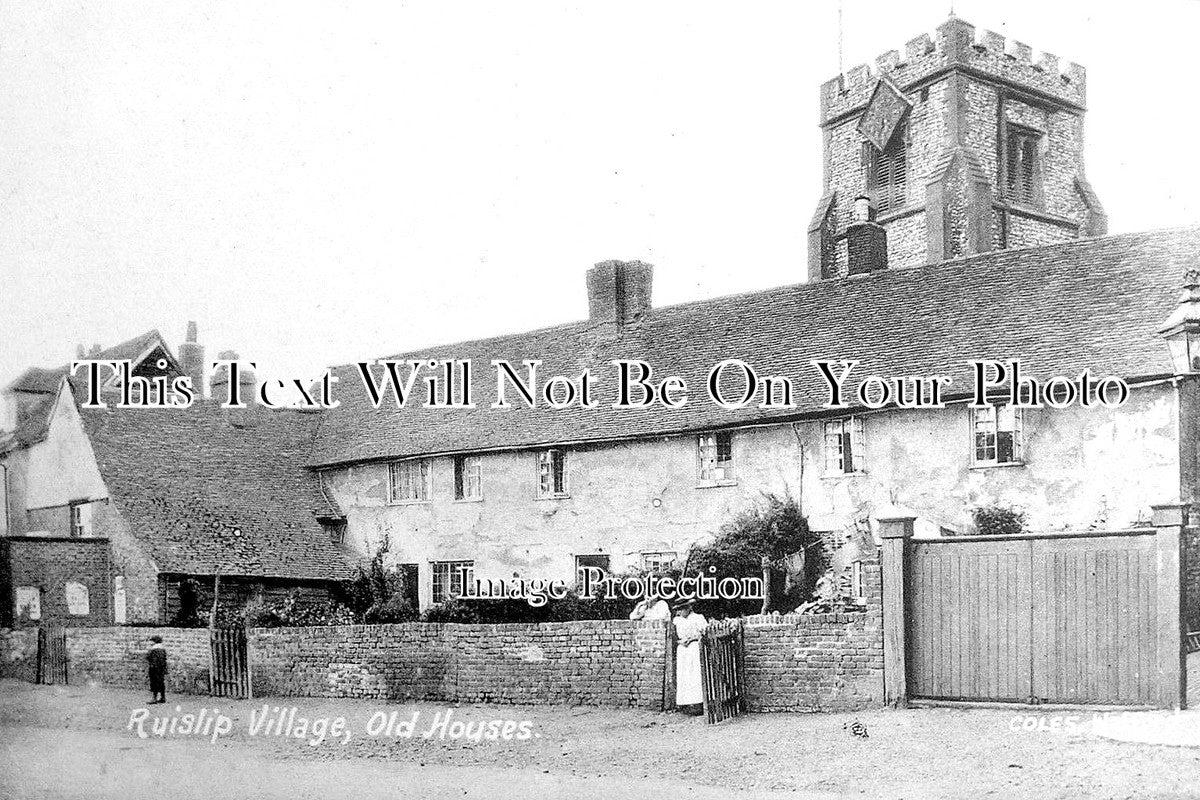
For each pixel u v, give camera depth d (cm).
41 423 2386
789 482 2180
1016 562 1517
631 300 2545
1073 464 1912
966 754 1350
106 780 1645
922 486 2044
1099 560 1476
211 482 2555
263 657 1959
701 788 1310
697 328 2441
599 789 1320
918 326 2195
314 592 2539
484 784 1378
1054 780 1259
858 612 1611
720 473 2266
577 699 1730
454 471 2550
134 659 2059
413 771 1480
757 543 2152
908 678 1553
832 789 1283
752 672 1628
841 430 2142
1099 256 2117
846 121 3522
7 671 2141
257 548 2494
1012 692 1505
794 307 2375
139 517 2408
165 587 2353
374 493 2627
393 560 2586
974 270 2239
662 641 1678
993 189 3284
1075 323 2023
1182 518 1438
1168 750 1311
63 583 2356
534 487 2453
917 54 3438
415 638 1850
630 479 2350
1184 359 1839
